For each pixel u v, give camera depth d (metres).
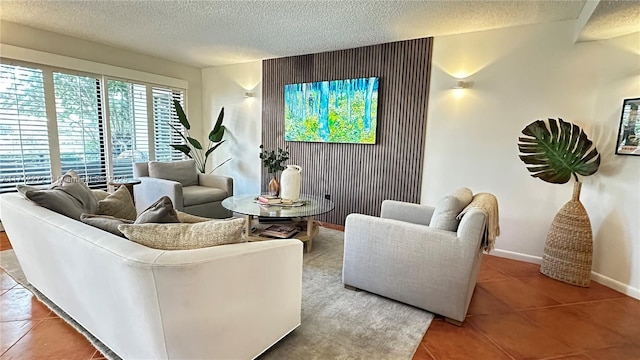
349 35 3.45
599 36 2.59
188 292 1.19
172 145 4.87
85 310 1.61
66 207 1.85
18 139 3.47
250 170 5.13
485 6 2.60
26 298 2.11
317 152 4.39
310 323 1.94
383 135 3.85
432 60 3.46
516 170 3.13
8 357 1.58
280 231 3.13
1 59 3.29
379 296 2.29
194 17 3.03
